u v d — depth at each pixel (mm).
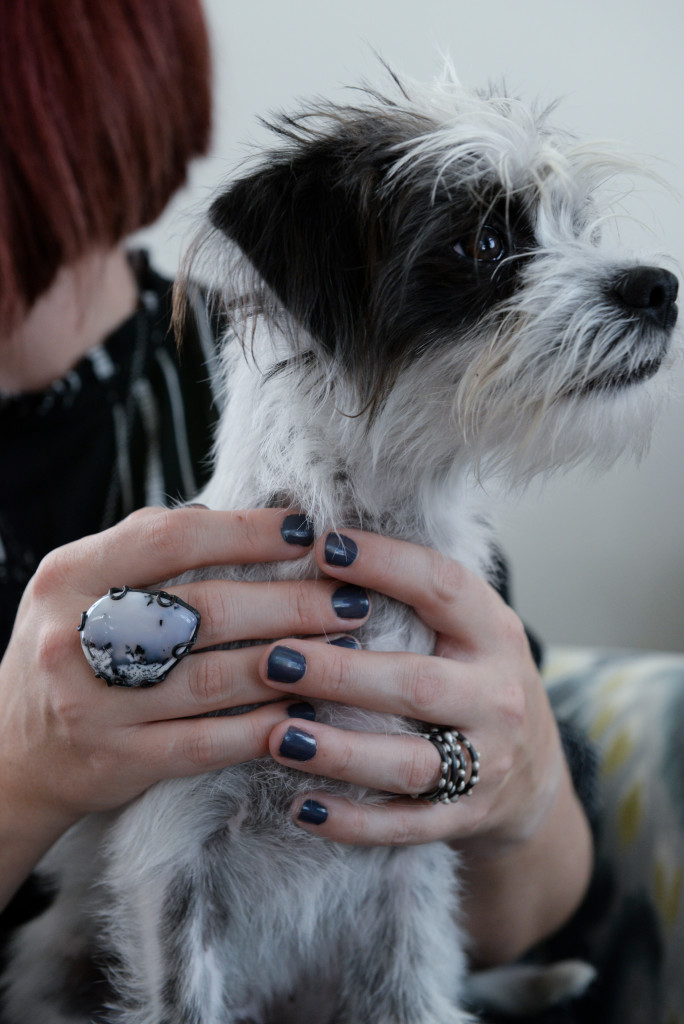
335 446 463
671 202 697
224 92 865
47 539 585
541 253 465
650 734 606
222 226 463
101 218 523
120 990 466
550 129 513
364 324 450
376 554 439
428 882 484
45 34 491
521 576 960
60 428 591
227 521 435
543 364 448
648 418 476
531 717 478
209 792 452
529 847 523
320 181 456
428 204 451
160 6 529
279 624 435
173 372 612
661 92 820
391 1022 474
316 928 480
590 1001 571
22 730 443
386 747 435
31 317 568
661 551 925
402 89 507
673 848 564
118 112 511
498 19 840
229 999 474
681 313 485
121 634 415
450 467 479
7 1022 511
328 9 865
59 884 520
